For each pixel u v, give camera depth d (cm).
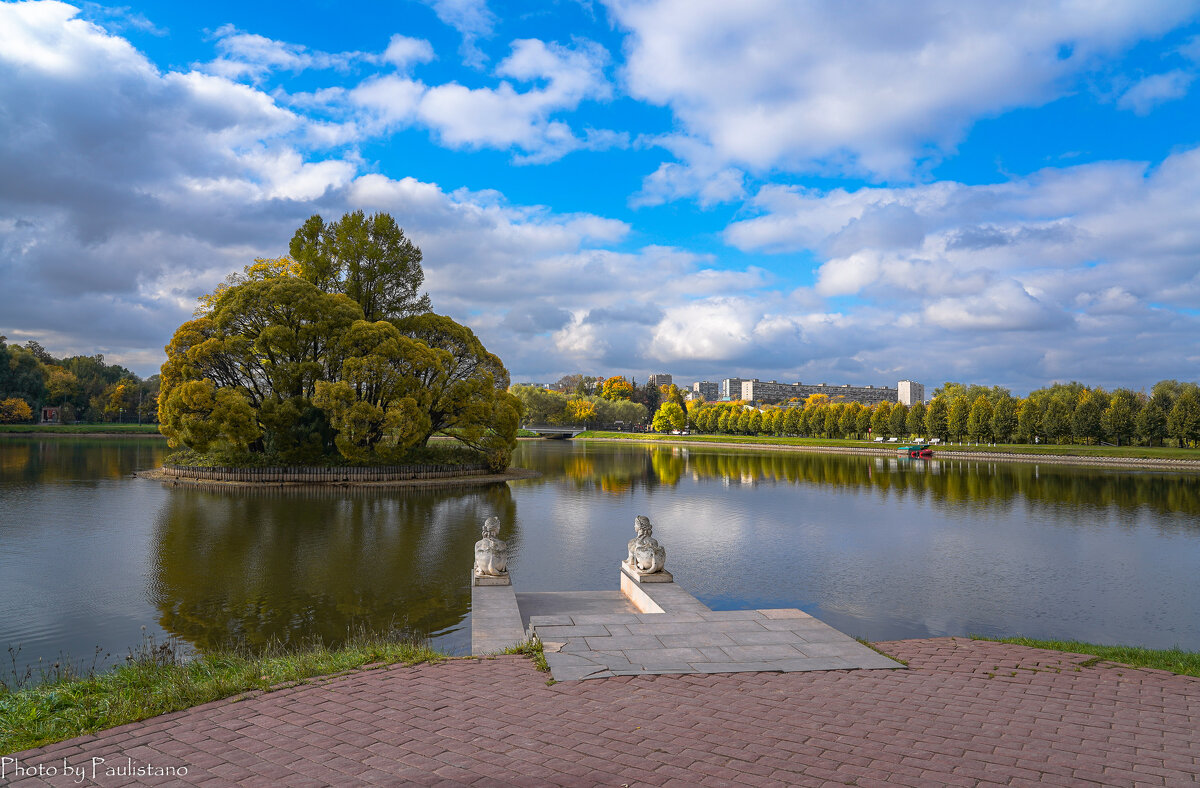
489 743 570
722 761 534
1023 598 1634
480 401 4512
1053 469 5897
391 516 2772
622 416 15800
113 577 1723
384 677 768
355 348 4038
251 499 3244
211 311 4441
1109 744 584
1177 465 6400
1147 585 1766
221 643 1238
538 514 2930
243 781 498
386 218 5156
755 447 10462
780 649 879
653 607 1183
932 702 693
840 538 2452
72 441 8125
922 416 10138
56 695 743
